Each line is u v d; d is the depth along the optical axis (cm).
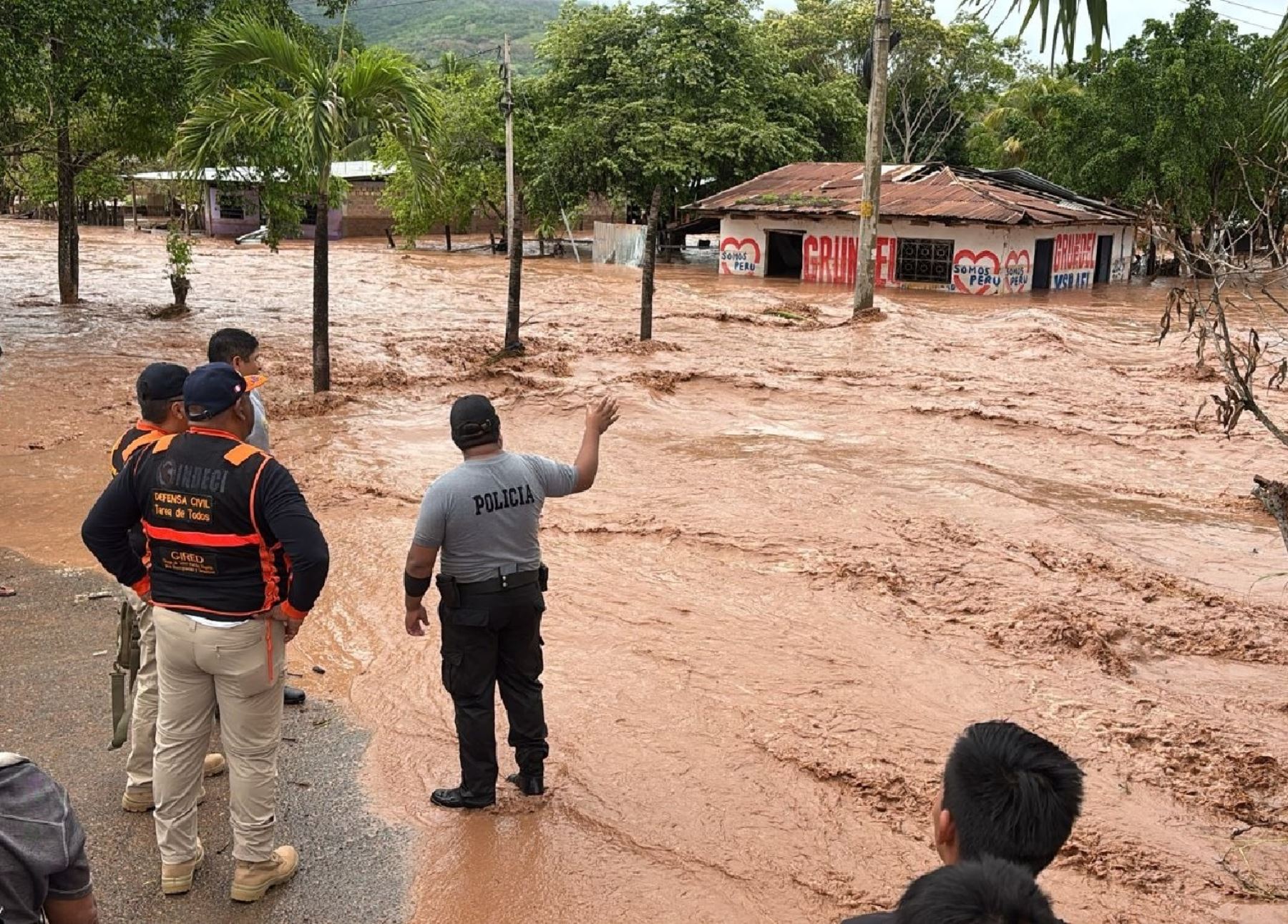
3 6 1514
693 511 950
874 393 1517
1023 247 3266
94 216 5934
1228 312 2453
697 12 4478
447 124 4122
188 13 1848
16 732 552
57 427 1207
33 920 232
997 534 905
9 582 757
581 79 4494
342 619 717
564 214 4356
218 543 407
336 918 423
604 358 1761
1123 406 1455
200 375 414
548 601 748
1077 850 474
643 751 552
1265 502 541
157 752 429
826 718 588
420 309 2450
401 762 541
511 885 444
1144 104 3653
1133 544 906
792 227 3619
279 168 1850
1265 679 662
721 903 436
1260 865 471
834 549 856
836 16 5875
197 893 436
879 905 435
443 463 1121
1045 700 616
